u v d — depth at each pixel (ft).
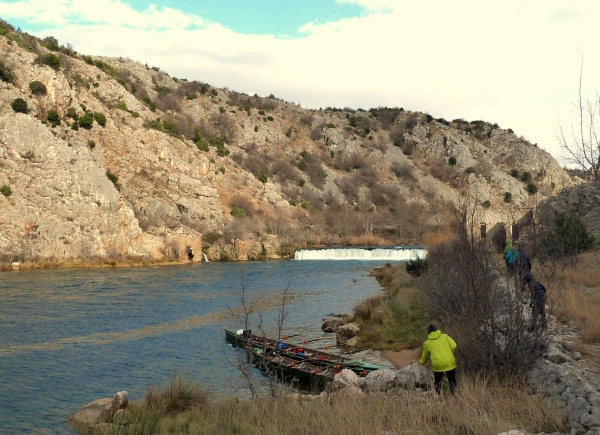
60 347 71.67
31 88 220.84
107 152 240.12
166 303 108.88
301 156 444.14
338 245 294.25
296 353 63.77
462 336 38.52
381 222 342.44
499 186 453.99
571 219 90.38
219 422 34.50
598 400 26.17
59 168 192.24
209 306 105.70
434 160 500.74
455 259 42.52
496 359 35.88
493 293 38.65
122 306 104.47
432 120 586.04
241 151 397.19
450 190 438.81
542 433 24.84
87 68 306.35
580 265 74.43
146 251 203.82
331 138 485.97
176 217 236.84
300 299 116.47
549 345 35.65
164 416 41.19
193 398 45.88
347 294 124.36
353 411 30.83
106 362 64.28
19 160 189.57
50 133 199.93
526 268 43.98
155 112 373.61
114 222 196.54
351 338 72.79
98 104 266.36
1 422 44.68
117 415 41.37
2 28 253.24
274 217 296.10
